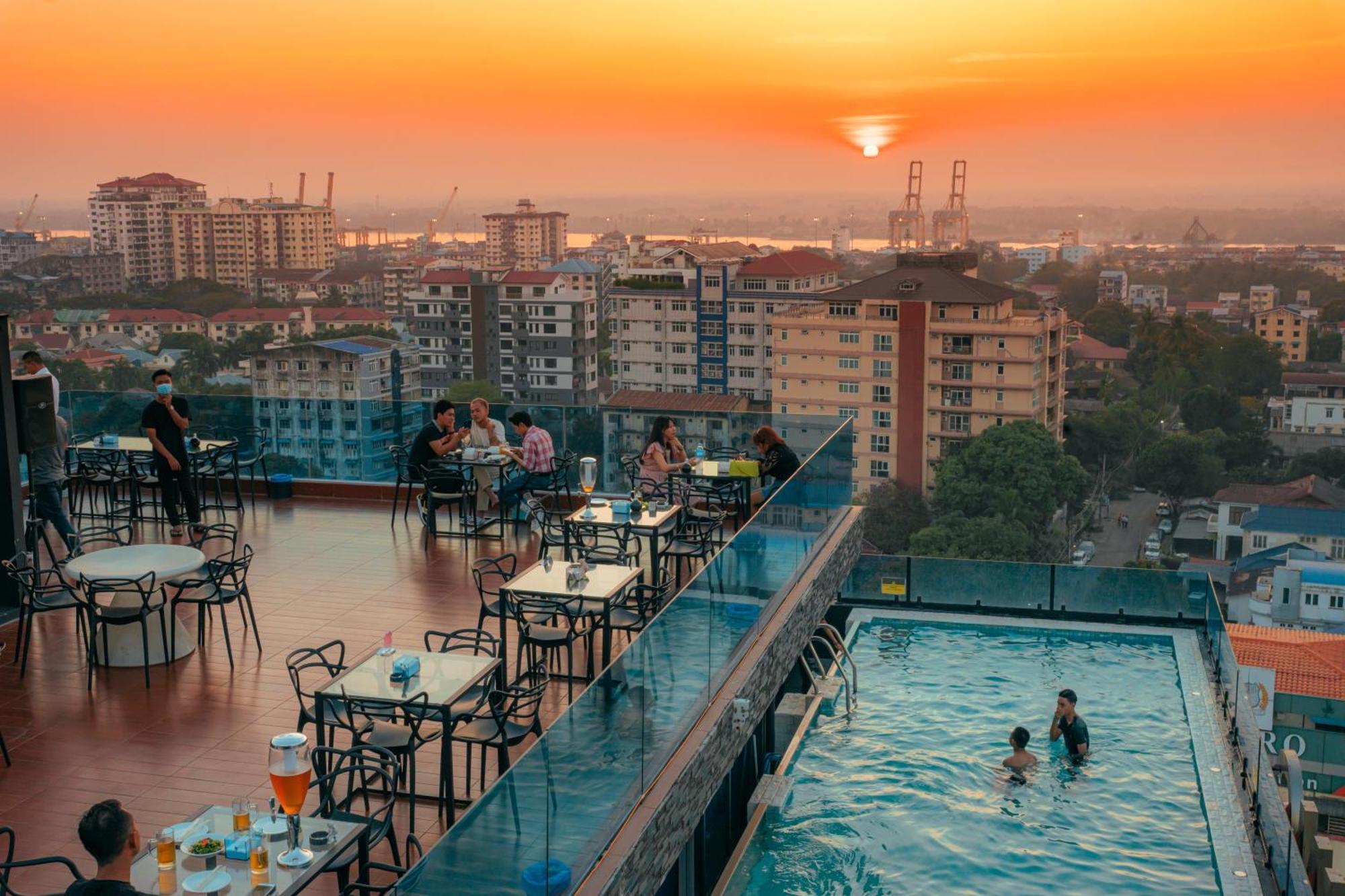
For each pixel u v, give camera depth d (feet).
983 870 31.27
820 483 43.57
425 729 26.99
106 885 14.99
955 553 233.14
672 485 41.27
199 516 42.45
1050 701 42.73
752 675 31.40
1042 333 279.08
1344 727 140.67
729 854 34.27
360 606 34.81
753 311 361.71
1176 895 30.17
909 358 294.46
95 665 30.17
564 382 404.36
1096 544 243.40
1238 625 165.17
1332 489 237.45
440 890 15.52
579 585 28.48
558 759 19.43
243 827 17.25
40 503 36.09
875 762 37.70
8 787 23.81
